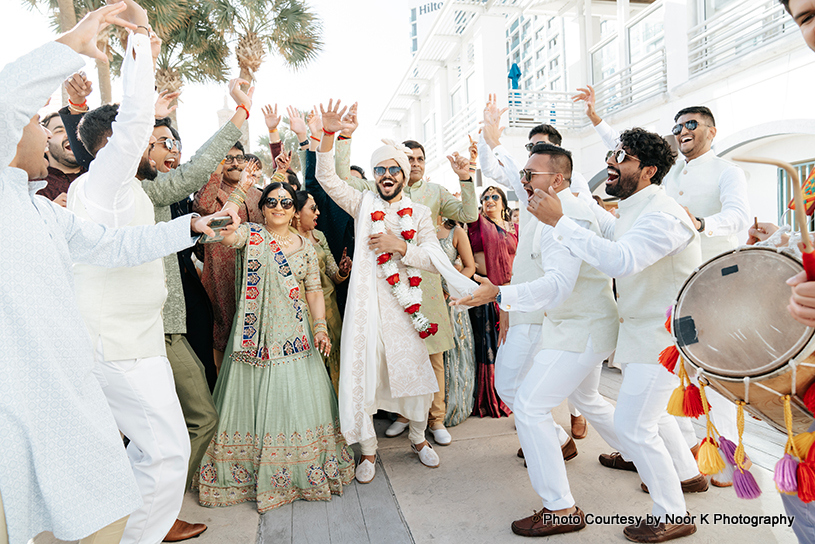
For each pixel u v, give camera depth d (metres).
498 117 3.35
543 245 2.25
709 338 1.37
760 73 6.63
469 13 11.30
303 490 2.57
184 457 2.03
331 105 2.79
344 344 2.73
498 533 2.24
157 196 2.30
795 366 1.17
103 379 1.82
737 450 1.41
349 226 3.61
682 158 3.24
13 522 1.23
